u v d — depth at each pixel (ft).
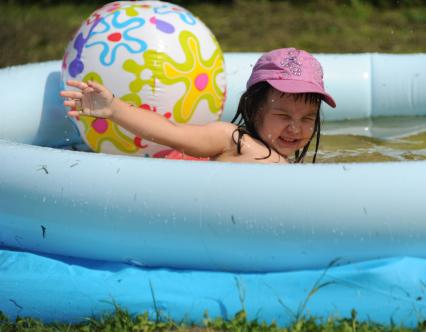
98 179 22.54
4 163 23.77
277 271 22.35
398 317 21.39
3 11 79.82
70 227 23.04
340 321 21.25
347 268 21.81
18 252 24.14
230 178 21.79
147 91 27.81
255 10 81.05
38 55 61.41
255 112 27.07
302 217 21.39
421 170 21.65
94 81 25.91
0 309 22.95
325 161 31.53
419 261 21.89
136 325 21.56
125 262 23.31
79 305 22.33
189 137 26.30
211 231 21.83
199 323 21.85
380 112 39.22
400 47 65.26
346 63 39.34
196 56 28.58
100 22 28.71
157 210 22.02
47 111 34.53
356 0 80.84
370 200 21.25
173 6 29.99
